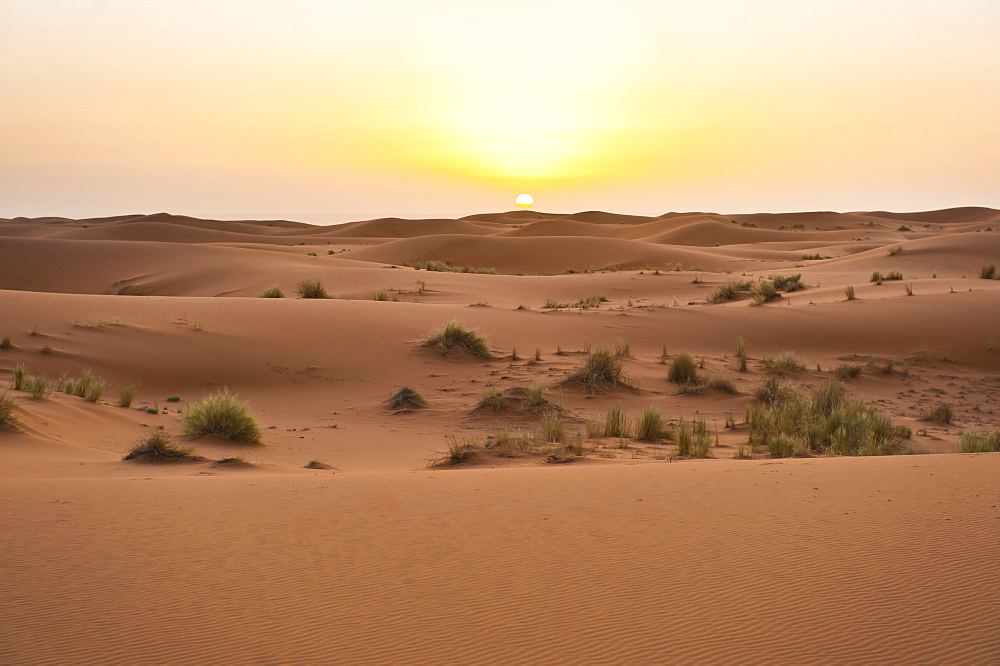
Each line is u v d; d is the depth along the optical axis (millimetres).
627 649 4629
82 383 17891
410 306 30312
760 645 4652
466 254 80562
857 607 5195
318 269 52219
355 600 5473
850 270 55719
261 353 22766
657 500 8281
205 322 24891
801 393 19422
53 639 4816
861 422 15695
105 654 4609
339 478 9875
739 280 47406
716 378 21672
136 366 20922
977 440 14305
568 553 6500
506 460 12672
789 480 9125
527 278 50594
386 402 19250
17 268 60469
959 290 37281
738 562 6168
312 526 7395
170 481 9562
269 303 28109
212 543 6828
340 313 27234
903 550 6328
